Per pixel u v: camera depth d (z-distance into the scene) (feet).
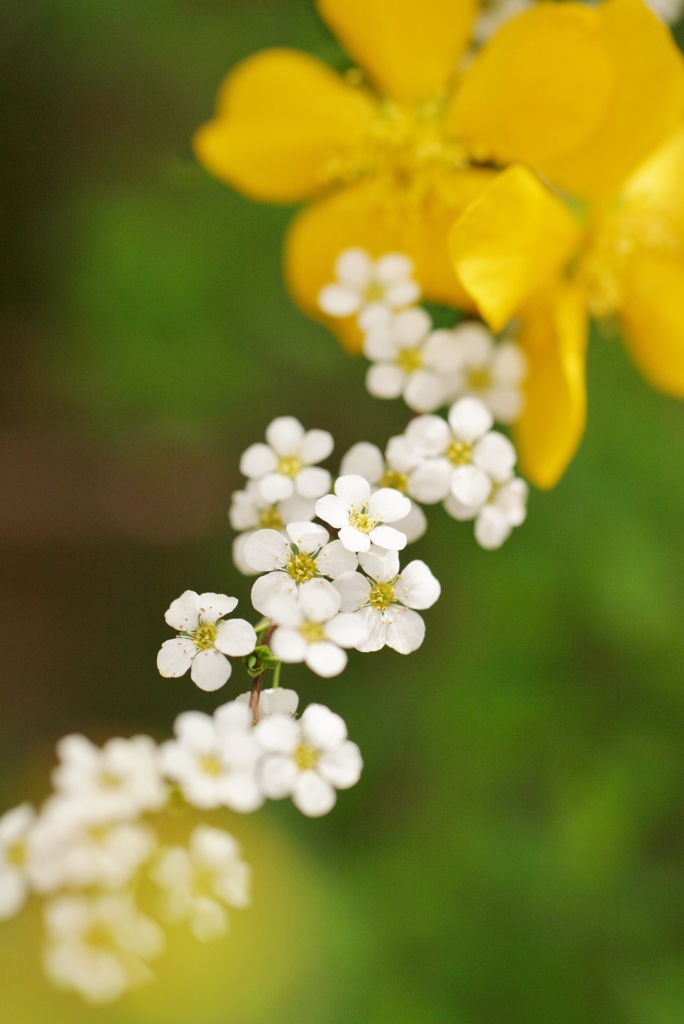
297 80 1.00
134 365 1.49
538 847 1.26
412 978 1.23
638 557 1.18
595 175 0.99
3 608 2.15
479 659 1.27
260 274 1.42
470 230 0.93
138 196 1.52
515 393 0.96
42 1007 0.97
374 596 0.88
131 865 0.82
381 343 0.95
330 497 0.88
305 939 1.24
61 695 2.02
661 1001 1.19
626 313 1.02
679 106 0.96
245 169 1.01
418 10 0.98
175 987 1.06
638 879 1.26
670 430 1.22
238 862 0.84
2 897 0.83
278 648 0.85
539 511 1.22
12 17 1.62
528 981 1.21
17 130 1.88
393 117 1.00
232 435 1.82
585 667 1.26
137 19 1.49
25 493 2.25
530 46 0.96
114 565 2.16
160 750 0.84
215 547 2.03
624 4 0.95
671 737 1.24
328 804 0.84
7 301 2.15
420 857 1.30
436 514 1.33
